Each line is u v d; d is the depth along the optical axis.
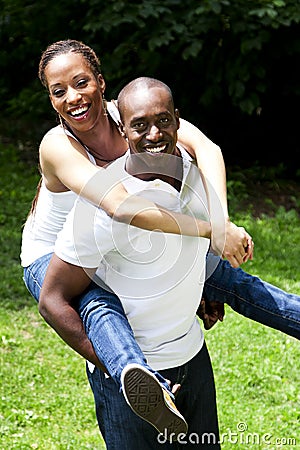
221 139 12.62
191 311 3.88
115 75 11.40
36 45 13.47
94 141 3.98
